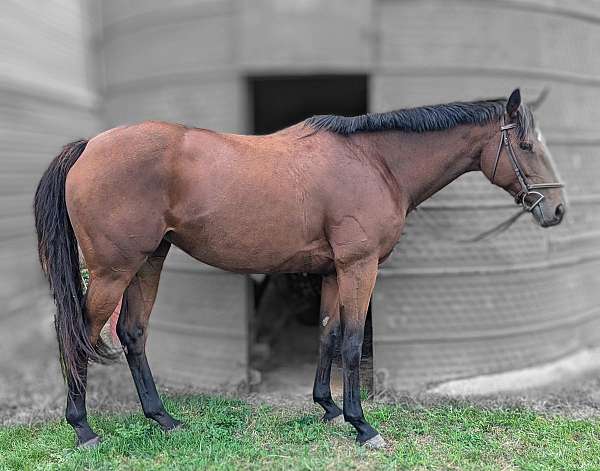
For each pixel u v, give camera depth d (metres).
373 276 2.86
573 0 4.08
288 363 4.46
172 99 4.01
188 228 2.72
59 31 6.85
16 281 6.18
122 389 3.86
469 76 3.74
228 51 3.82
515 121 2.91
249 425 3.19
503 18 3.77
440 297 3.87
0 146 5.82
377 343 3.81
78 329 2.71
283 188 2.72
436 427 3.16
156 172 2.63
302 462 2.66
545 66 3.97
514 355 4.08
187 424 3.11
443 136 2.96
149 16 3.99
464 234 3.86
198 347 4.04
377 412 3.31
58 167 2.74
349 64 3.77
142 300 3.03
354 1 3.69
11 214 6.05
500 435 3.08
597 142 4.47
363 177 2.82
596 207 4.57
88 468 2.66
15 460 2.79
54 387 4.03
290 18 3.77
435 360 3.90
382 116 2.92
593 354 4.48
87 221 2.62
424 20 3.67
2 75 5.77
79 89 7.37
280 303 4.95
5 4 5.78
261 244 2.75
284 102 5.65
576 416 3.40
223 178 2.67
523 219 3.99
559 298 4.30
